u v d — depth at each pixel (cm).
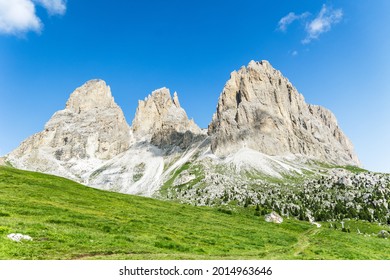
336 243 6512
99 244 3759
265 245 5766
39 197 6619
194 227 6550
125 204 8344
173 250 4194
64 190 8100
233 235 6347
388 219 17912
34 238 3497
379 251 6131
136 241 4259
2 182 7394
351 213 19338
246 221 9519
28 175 8931
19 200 5872
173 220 7125
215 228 6862
